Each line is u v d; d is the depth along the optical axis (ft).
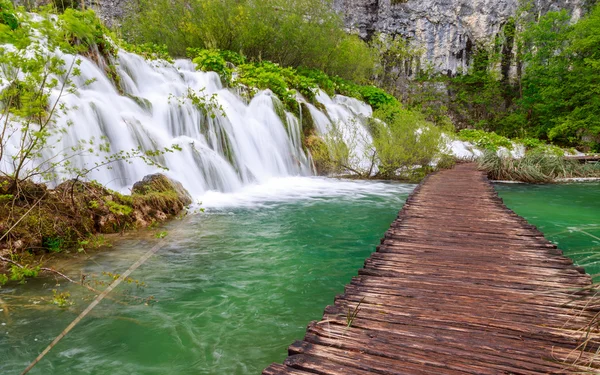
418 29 105.70
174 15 61.52
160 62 44.45
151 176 26.43
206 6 60.23
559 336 9.54
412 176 46.47
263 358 10.59
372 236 22.27
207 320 12.48
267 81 50.85
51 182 22.98
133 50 43.70
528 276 13.51
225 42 63.52
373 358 8.65
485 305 11.28
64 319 12.11
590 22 85.05
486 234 18.78
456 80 106.32
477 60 106.93
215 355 10.67
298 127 48.88
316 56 75.00
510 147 78.33
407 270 14.10
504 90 106.63
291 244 20.34
